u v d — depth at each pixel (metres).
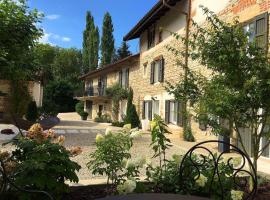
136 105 22.83
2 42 9.51
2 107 18.77
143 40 22.11
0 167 3.24
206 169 4.09
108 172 3.83
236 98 4.11
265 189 4.62
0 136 12.35
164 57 18.14
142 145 11.67
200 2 14.02
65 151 3.53
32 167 3.15
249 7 10.60
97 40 52.69
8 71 9.66
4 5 9.62
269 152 9.07
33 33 9.98
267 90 4.09
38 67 11.16
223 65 4.38
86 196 4.00
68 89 46.97
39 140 3.57
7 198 3.30
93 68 52.12
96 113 33.34
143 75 21.84
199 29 4.84
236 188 4.14
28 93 19.88
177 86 5.07
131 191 3.58
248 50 4.38
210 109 4.34
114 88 26.44
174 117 16.50
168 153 10.04
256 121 4.34
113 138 3.90
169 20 17.58
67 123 24.73
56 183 3.30
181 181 3.87
